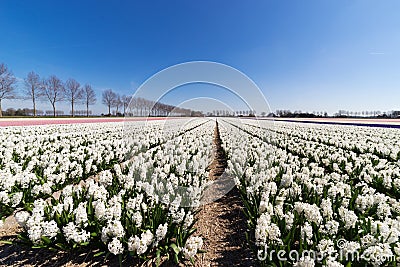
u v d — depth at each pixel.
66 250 3.72
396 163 7.29
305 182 5.12
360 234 3.51
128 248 3.40
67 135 13.52
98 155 7.95
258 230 3.37
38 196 5.30
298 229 3.73
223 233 4.57
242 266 3.64
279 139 13.24
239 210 5.44
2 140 10.96
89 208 4.05
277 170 6.44
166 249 3.73
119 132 15.90
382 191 5.48
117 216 3.78
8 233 4.37
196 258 3.85
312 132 17.09
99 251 3.78
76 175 6.52
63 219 3.80
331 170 7.37
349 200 4.46
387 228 3.25
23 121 29.78
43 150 9.06
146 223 3.96
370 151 9.49
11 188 5.20
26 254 3.85
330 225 3.42
